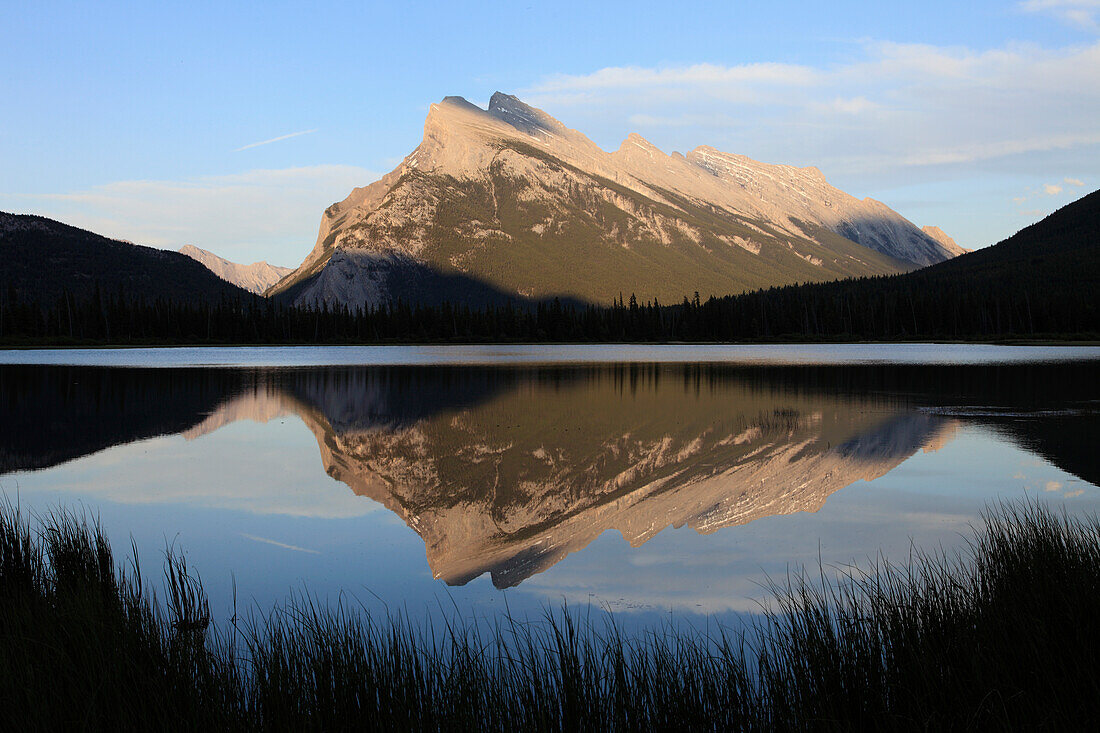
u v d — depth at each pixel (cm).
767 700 636
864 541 1340
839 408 3219
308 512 1642
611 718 605
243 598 1097
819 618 718
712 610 1034
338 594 1131
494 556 1330
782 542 1359
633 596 1105
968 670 631
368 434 2691
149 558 1303
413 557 1325
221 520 1565
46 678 640
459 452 2341
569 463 2159
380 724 593
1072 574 764
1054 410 3089
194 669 676
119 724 590
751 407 3303
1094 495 1631
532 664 676
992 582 794
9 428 2795
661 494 1775
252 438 2609
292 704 607
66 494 1772
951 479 1820
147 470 2059
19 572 956
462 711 606
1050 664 624
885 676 637
